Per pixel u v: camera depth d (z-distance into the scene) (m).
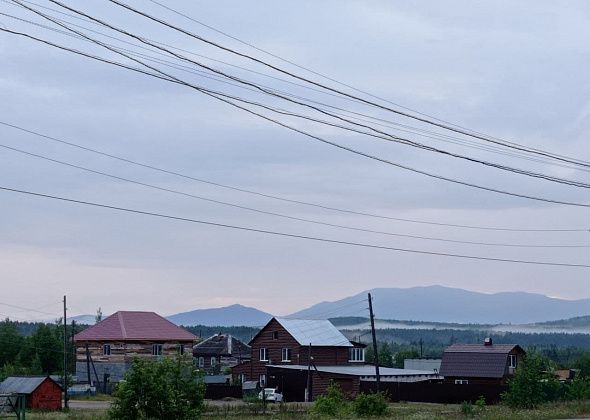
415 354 128.00
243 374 90.12
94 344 87.56
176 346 90.00
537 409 44.97
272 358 88.19
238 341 126.06
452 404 66.31
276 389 78.12
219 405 58.22
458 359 81.94
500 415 39.44
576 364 98.25
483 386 67.56
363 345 91.25
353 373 75.44
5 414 43.97
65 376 63.91
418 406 60.91
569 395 55.47
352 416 42.75
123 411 25.52
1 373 85.69
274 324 88.75
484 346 82.38
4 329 104.25
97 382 86.56
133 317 91.12
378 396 45.12
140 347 88.06
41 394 60.47
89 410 57.12
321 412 44.72
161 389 25.61
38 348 99.94
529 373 48.62
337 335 89.81
